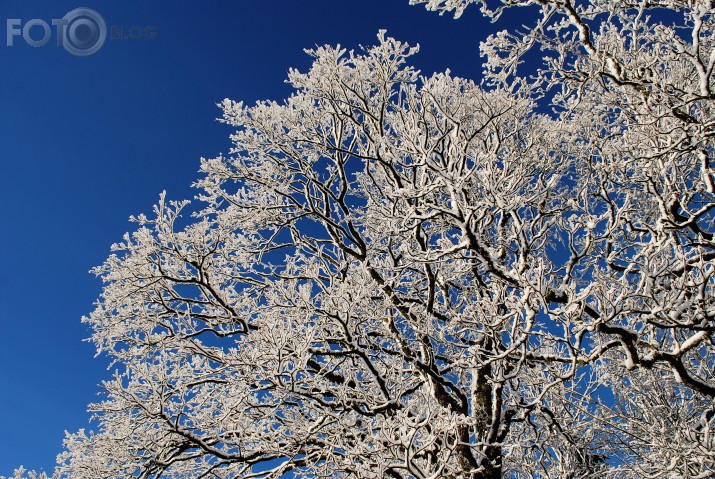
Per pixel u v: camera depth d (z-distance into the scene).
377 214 7.62
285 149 8.67
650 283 4.59
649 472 6.36
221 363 6.68
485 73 5.72
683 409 6.93
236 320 7.61
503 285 6.10
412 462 4.75
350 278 6.40
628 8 5.40
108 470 6.73
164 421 6.53
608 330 4.74
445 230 8.23
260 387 6.07
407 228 6.05
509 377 5.39
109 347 7.49
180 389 6.83
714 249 5.39
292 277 8.65
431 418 5.07
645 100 5.13
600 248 6.54
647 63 5.35
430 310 7.27
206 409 6.84
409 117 6.91
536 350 6.15
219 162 8.62
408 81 7.79
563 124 7.11
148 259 7.34
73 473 6.77
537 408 6.74
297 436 6.26
